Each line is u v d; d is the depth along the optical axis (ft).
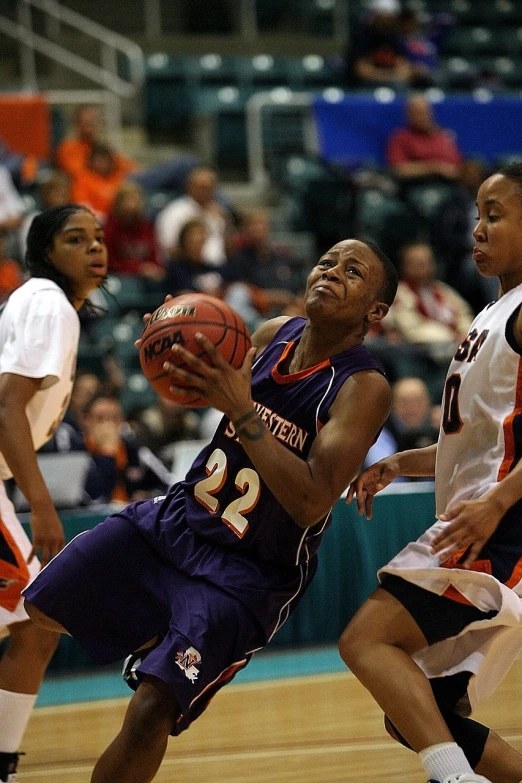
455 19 133.59
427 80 117.08
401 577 24.71
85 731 41.04
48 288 31.22
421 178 102.63
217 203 94.63
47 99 109.81
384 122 106.73
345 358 26.23
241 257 84.74
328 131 105.81
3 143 93.97
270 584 25.93
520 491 23.25
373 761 35.04
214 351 23.80
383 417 25.59
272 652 55.26
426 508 55.77
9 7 119.44
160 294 81.56
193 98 117.60
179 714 24.85
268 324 29.07
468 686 24.98
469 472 25.45
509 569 24.43
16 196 87.35
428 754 23.20
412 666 24.07
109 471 57.21
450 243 94.22
